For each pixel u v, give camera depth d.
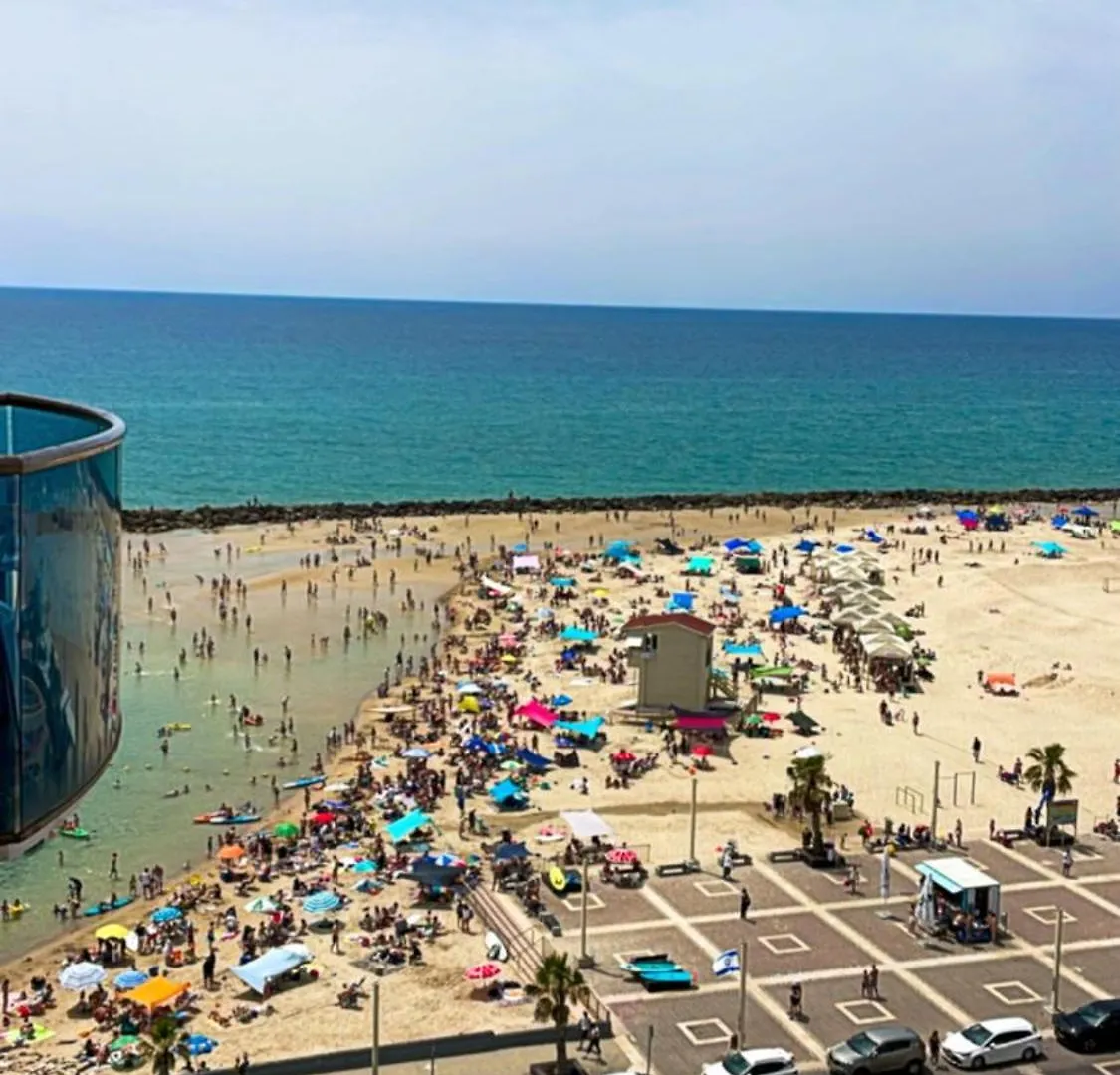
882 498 167.38
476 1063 40.72
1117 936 50.16
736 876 55.03
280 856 59.50
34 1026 44.88
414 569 120.81
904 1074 40.66
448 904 54.41
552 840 60.06
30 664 9.69
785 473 195.88
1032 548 131.50
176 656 93.31
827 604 107.31
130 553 124.75
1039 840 59.47
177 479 175.00
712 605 107.81
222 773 71.38
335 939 50.38
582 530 141.50
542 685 86.31
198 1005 45.81
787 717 79.25
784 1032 42.84
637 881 54.12
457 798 65.25
